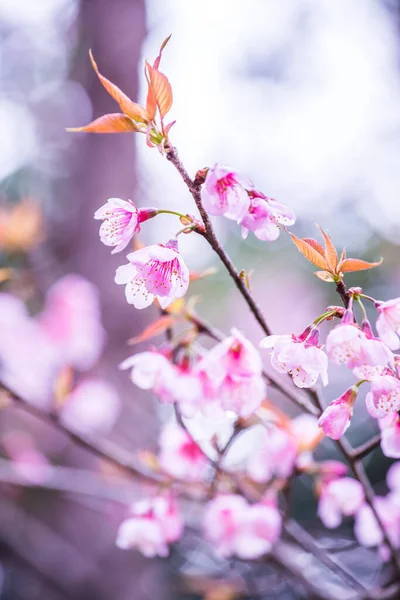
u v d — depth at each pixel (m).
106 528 1.17
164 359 0.67
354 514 0.76
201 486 0.73
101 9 1.37
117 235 0.61
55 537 1.17
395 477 0.72
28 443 1.17
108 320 1.25
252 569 0.94
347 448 0.65
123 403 1.16
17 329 0.97
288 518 0.73
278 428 0.71
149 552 0.70
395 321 0.60
